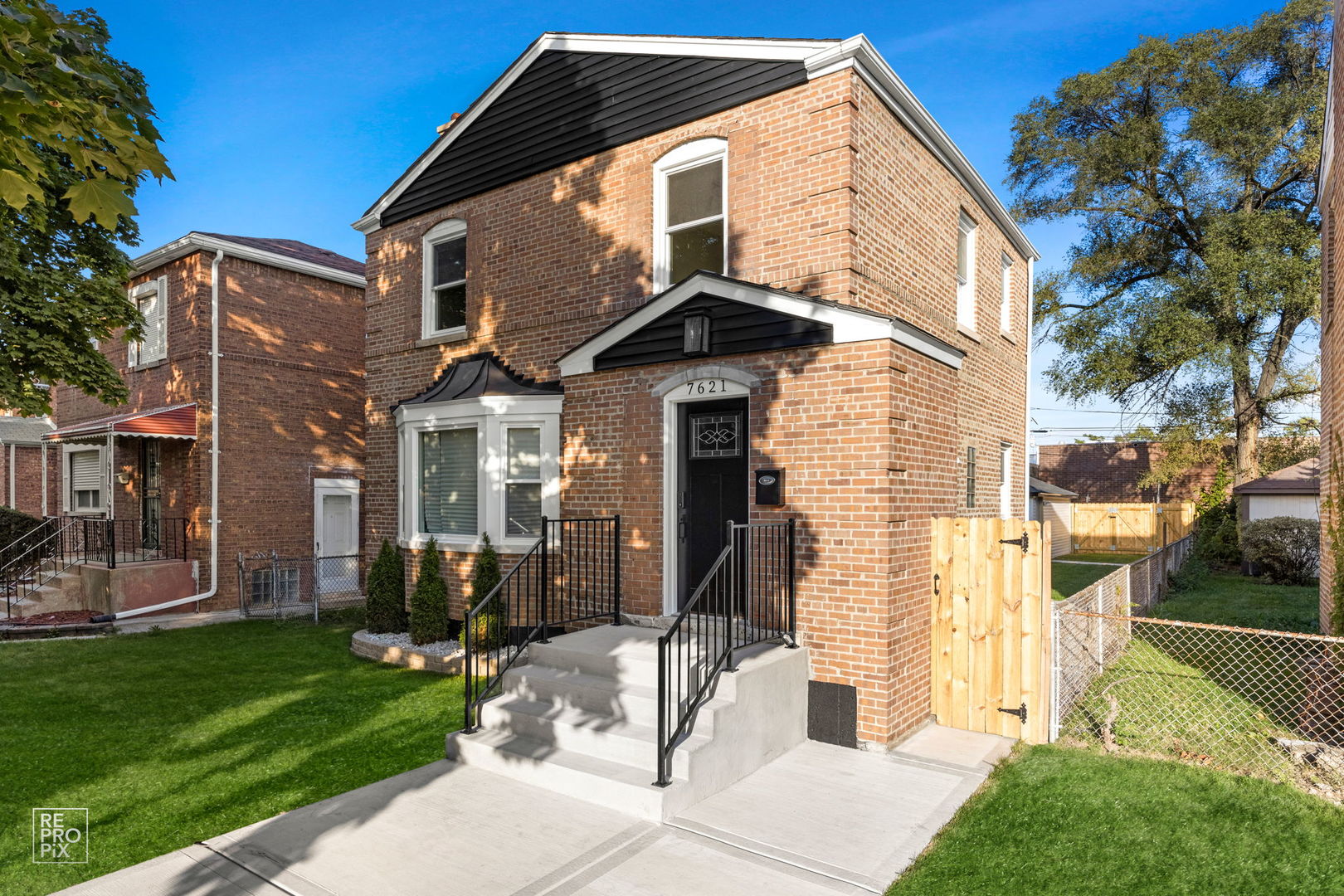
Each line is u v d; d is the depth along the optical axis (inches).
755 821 196.9
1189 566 726.5
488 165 395.2
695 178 327.0
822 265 280.7
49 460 737.6
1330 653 265.9
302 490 617.6
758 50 296.4
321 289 637.9
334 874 167.9
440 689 322.0
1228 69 973.8
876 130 298.0
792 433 272.8
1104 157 1010.1
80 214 140.6
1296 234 871.1
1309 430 993.5
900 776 227.8
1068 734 265.3
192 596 551.2
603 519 305.3
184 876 167.0
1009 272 496.7
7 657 400.5
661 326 307.0
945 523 278.7
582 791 208.8
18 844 183.6
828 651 261.9
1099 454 1274.6
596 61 353.4
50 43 136.6
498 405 354.9
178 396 582.2
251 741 258.8
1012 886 164.4
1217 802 203.5
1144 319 955.3
